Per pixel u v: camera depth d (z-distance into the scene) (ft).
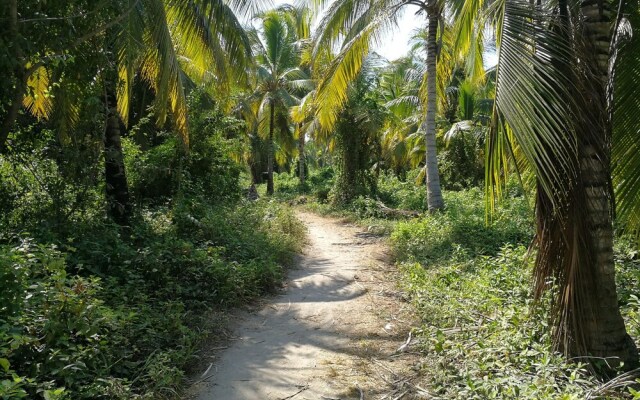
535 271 12.89
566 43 11.55
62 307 12.32
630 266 20.97
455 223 31.22
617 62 13.99
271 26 70.79
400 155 73.36
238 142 40.24
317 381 13.29
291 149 91.35
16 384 8.84
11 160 21.17
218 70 29.78
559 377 12.11
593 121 11.60
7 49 14.57
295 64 74.84
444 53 41.52
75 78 20.04
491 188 11.66
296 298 21.59
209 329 16.79
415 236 31.48
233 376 13.58
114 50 22.93
